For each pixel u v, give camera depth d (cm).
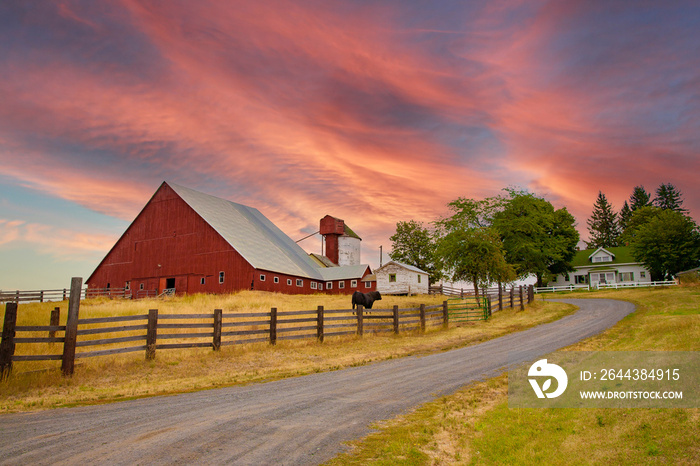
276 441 700
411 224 7644
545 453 615
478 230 3712
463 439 716
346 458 632
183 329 1939
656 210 9212
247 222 5909
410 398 981
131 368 1335
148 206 5366
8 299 4116
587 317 2553
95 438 712
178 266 5059
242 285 4694
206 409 902
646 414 651
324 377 1261
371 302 2834
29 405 950
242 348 1655
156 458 623
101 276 5509
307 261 6388
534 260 5428
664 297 3344
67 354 1224
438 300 4316
